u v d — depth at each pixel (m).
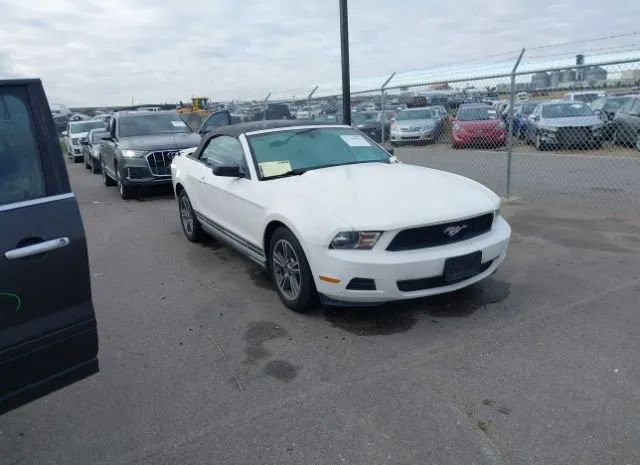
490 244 4.07
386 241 3.76
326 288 3.90
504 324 3.97
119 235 7.53
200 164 6.23
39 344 2.41
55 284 2.45
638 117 10.10
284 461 2.61
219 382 3.38
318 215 3.95
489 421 2.83
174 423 2.97
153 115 12.17
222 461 2.64
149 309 4.66
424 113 11.48
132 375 3.52
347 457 2.61
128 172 10.48
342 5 8.45
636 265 5.05
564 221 6.88
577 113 12.59
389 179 4.59
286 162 5.04
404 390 3.16
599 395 3.02
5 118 2.42
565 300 4.34
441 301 4.44
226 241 5.68
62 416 3.10
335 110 13.66
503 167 11.94
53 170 2.52
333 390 3.21
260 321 4.27
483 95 9.56
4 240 2.28
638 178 9.91
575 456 2.55
